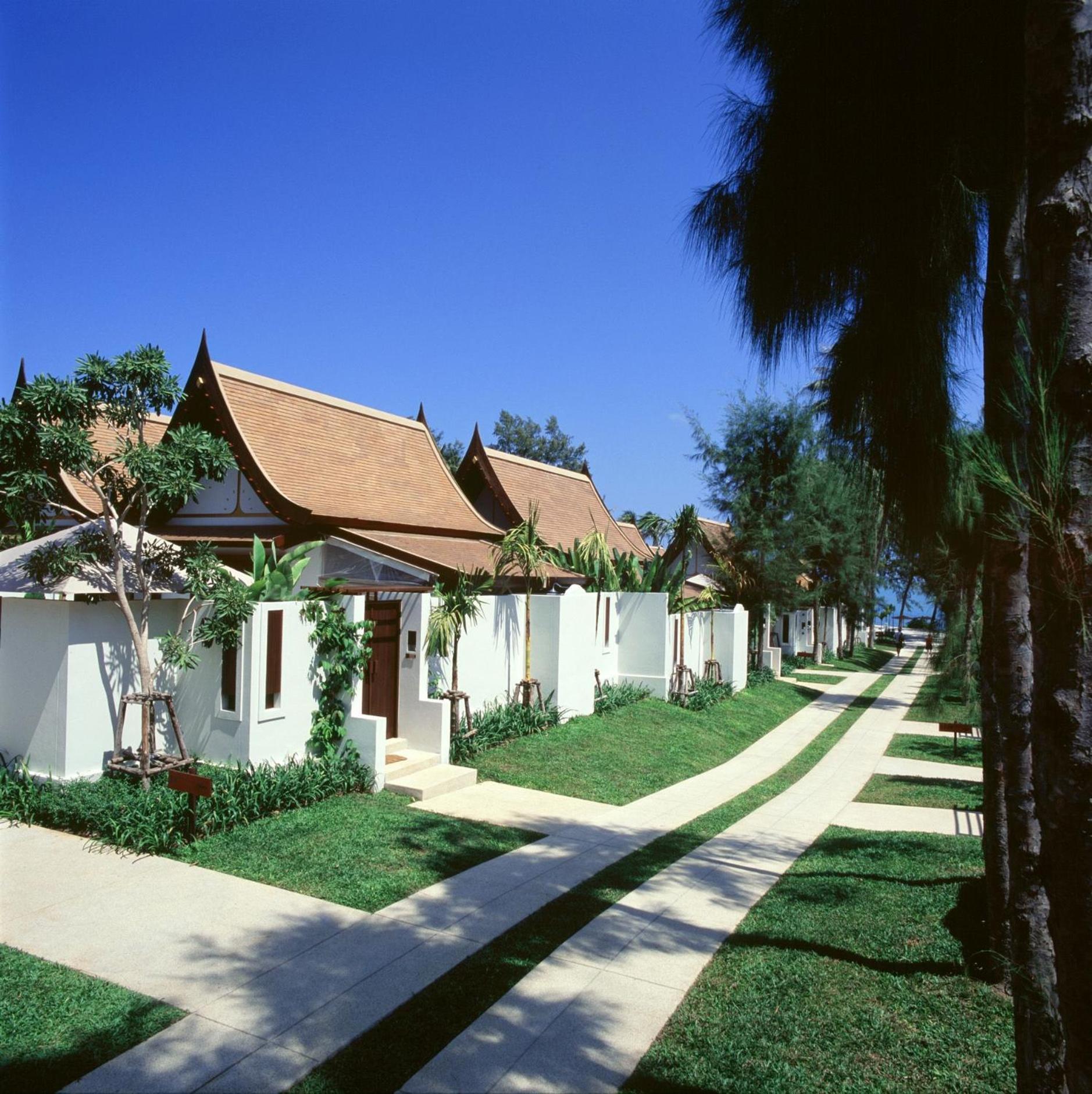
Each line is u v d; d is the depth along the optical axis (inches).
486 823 355.9
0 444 313.7
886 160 201.8
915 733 819.4
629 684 727.1
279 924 233.0
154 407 346.3
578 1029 186.9
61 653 327.3
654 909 270.2
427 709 434.0
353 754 380.5
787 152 217.2
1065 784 95.7
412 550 587.8
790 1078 169.2
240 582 363.9
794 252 221.3
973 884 279.4
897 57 194.2
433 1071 166.9
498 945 229.6
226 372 599.2
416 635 442.9
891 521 246.2
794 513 1102.4
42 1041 169.2
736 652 923.4
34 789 313.4
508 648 553.0
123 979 196.7
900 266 209.0
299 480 597.3
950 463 220.5
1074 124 100.3
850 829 428.1
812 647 1846.7
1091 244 98.6
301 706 370.6
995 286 189.0
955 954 231.6
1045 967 164.9
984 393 191.9
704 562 1264.8
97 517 374.9
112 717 340.2
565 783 448.5
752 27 224.5
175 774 287.1
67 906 237.8
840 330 232.1
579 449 2374.5
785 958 231.1
